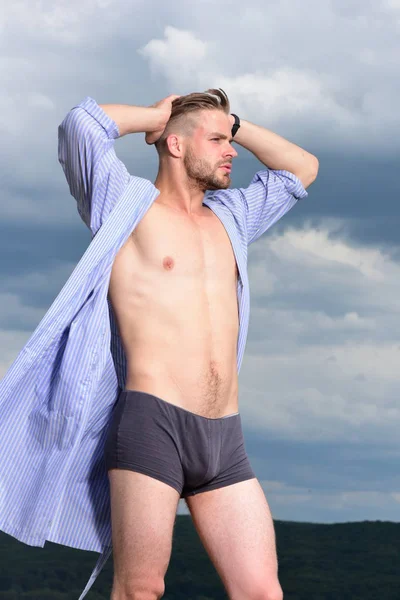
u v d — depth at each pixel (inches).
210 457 137.6
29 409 141.0
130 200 144.0
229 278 148.6
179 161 150.6
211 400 139.3
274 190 165.8
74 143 145.9
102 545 144.4
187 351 138.9
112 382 144.0
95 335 140.2
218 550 138.3
